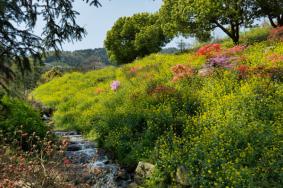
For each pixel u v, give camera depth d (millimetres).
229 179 9453
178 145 12117
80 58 109312
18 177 8148
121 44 55500
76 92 32062
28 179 8305
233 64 19938
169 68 25000
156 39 51188
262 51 22578
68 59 101750
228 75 18375
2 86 10375
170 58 30625
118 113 17812
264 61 19844
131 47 54500
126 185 12023
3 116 13477
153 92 18547
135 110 17125
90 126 19875
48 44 10594
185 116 14742
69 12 10461
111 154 14859
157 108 16734
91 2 10172
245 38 31250
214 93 16734
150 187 11000
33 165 8445
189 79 19938
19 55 10086
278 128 11750
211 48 24453
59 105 28500
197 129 13336
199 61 24234
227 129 11852
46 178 8227
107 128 16766
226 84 17125
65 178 9062
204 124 13312
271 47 22719
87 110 23125
